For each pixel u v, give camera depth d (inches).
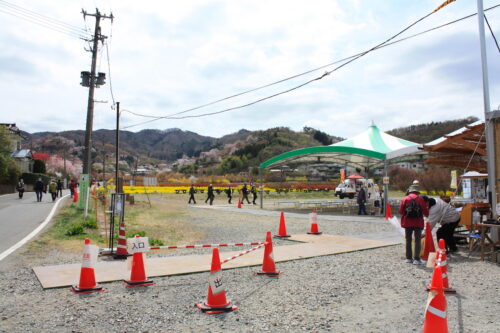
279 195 1952.5
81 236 474.0
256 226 649.6
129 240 263.4
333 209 1096.8
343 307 217.3
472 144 473.1
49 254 363.6
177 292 245.6
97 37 887.1
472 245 377.7
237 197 1754.4
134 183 2287.2
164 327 186.2
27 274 287.0
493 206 379.9
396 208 994.7
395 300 230.1
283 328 185.6
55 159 4005.9
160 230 581.6
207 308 208.2
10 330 180.1
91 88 877.8
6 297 231.3
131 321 193.8
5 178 1706.4
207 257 359.9
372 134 1029.2
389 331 182.2
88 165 868.6
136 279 261.3
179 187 2192.4
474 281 272.4
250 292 246.7
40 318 196.7
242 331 181.6
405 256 369.1
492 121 386.3
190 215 862.5
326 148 978.1
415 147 849.5
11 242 420.8
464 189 991.6
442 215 376.8
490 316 201.3
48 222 606.9
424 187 1859.0
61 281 263.6
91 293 241.4
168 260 343.9
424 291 249.4
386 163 883.4
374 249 408.8
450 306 217.8
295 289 253.9
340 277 286.0
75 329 182.5
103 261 339.9
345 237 492.4
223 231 583.5
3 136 1667.1
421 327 187.0
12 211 796.0
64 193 1835.6
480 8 403.5
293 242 465.7
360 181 1774.1
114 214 388.2
